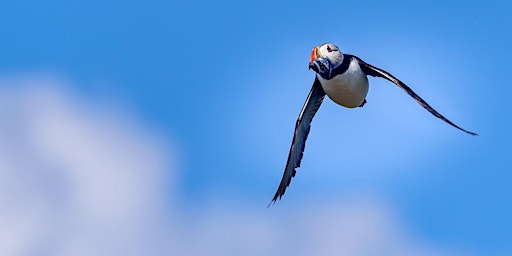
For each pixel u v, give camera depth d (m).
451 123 13.05
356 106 16.22
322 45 15.78
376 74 15.52
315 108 16.70
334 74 15.48
